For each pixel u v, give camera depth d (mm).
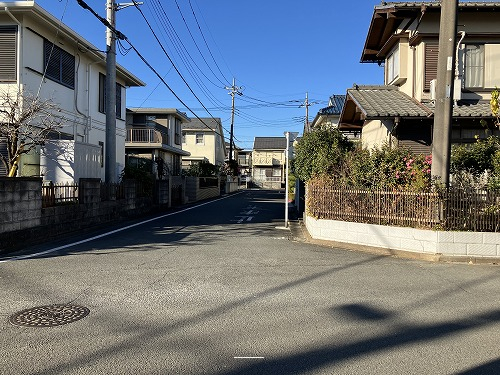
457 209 7949
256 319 4484
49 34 13680
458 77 11922
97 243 9047
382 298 5324
